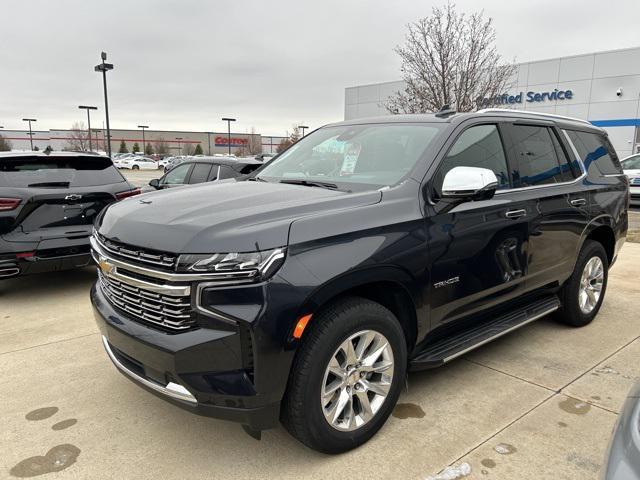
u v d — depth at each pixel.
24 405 3.27
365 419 2.79
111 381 3.61
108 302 2.92
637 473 1.49
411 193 3.00
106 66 24.41
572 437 2.93
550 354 4.11
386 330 2.78
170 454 2.76
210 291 2.31
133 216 2.80
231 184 3.56
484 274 3.37
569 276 4.40
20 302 5.46
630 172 15.64
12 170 5.45
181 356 2.35
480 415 3.15
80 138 81.38
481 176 2.92
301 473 2.60
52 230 5.46
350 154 3.64
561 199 4.07
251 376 2.37
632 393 1.85
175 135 105.50
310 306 2.41
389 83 32.78
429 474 2.59
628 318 5.01
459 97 16.50
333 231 2.56
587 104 26.64
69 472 2.61
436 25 16.75
